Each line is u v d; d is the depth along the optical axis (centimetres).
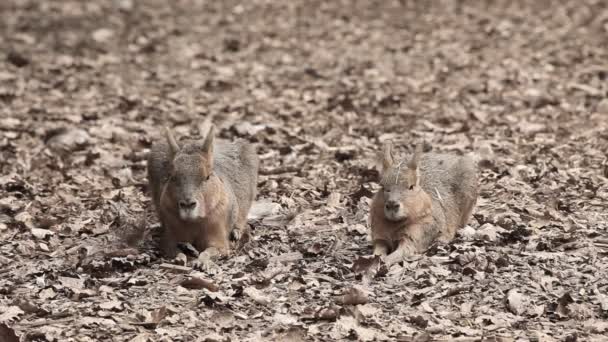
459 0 3350
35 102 2058
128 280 1041
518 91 2045
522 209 1249
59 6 3316
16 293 1029
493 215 1239
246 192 1226
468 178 1195
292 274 1049
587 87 2031
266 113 1941
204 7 3359
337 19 3116
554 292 986
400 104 1980
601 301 958
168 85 2241
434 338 899
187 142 1202
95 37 2822
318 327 927
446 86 2136
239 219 1207
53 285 1038
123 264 1091
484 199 1316
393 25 2994
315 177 1459
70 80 2280
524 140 1639
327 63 2469
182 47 2709
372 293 995
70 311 971
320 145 1648
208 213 1105
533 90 2027
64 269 1096
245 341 894
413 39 2764
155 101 2066
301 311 962
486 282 1012
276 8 3328
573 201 1280
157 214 1238
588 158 1502
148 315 948
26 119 1908
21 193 1416
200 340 896
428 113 1897
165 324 940
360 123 1838
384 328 922
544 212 1223
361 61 2477
